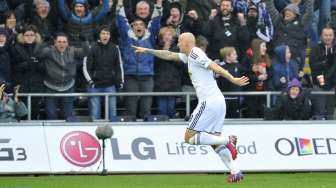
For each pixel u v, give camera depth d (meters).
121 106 51.44
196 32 51.03
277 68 50.72
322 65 51.12
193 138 36.09
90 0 52.84
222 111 36.12
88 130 45.22
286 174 44.56
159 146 45.16
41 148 44.69
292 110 47.81
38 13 50.56
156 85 49.72
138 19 49.72
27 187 36.56
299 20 53.34
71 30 50.84
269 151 45.78
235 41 51.00
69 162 44.66
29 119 48.59
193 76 36.00
